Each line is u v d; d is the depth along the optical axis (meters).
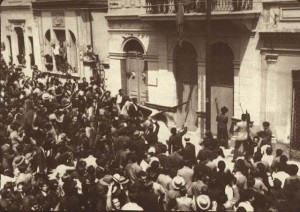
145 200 8.80
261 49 15.35
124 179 10.04
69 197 9.32
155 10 18.97
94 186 9.67
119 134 13.88
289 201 8.81
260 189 9.39
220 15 15.41
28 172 11.46
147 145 13.51
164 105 19.80
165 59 19.38
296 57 14.52
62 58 27.92
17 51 32.38
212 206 8.78
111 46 22.06
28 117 14.91
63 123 15.99
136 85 21.58
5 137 13.90
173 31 18.59
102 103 17.80
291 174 9.78
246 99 16.27
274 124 15.53
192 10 17.27
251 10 15.34
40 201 9.52
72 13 25.95
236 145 13.88
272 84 15.34
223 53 17.44
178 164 10.66
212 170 10.06
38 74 24.66
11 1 30.91
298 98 14.89
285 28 14.55
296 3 14.02
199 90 18.05
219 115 15.33
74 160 14.58
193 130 18.91
